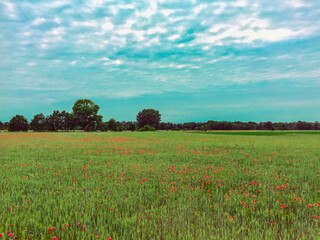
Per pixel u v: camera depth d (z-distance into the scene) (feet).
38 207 19.12
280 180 28.81
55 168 37.73
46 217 16.58
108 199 21.15
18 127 356.38
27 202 19.99
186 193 23.30
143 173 33.45
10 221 16.05
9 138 124.98
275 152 60.64
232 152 61.87
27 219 16.44
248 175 32.04
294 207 20.12
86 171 35.37
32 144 85.71
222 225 16.19
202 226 15.92
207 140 113.09
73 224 15.94
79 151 63.72
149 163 43.45
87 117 334.65
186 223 16.24
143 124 452.76
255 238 14.15
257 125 445.37
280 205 20.07
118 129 383.65
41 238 13.88
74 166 39.65
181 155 54.80
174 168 37.47
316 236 14.39
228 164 42.78
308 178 30.42
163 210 18.80
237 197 22.21
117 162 44.86
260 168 37.78
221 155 55.16
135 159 48.88
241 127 449.06
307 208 19.16
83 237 13.79
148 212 17.80
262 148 71.87
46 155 54.44
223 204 20.25
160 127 503.20
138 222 16.30
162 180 29.17
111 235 14.62
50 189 24.76
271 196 22.39
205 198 21.72
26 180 28.37
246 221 16.99
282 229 15.79
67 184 27.35
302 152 60.75
